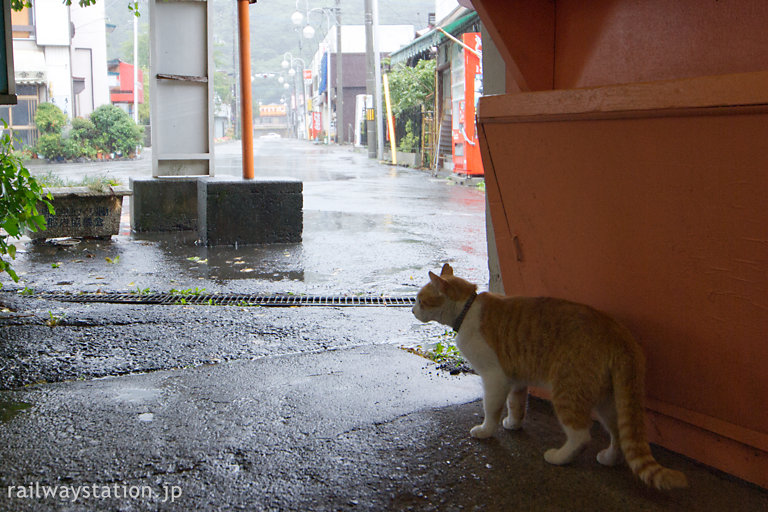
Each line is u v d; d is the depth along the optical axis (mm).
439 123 25312
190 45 10664
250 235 9852
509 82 3920
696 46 3006
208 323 5691
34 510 2762
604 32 3430
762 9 2740
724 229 2689
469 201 15867
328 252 9297
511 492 2934
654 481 2635
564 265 3467
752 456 2938
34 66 33844
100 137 34156
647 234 2990
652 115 2736
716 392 2967
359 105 51969
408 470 3129
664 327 3068
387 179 22031
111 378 4363
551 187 3355
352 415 3748
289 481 3025
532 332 3076
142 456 3248
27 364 4586
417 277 7766
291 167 27766
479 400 3975
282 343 5164
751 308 2699
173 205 11008
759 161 2480
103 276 7680
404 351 4949
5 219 5758
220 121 95500
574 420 2949
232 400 3973
